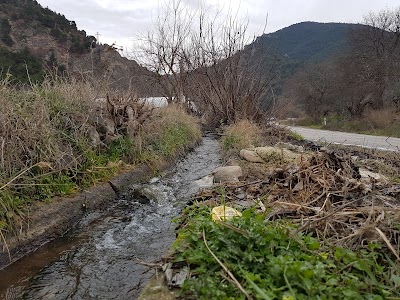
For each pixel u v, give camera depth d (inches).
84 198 188.4
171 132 361.4
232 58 581.3
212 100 613.3
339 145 382.6
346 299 75.6
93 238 161.6
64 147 203.5
